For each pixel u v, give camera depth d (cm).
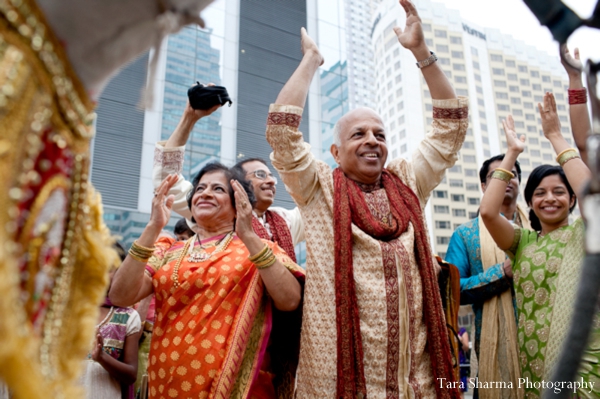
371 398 210
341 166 267
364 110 268
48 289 85
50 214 82
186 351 220
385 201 251
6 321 65
